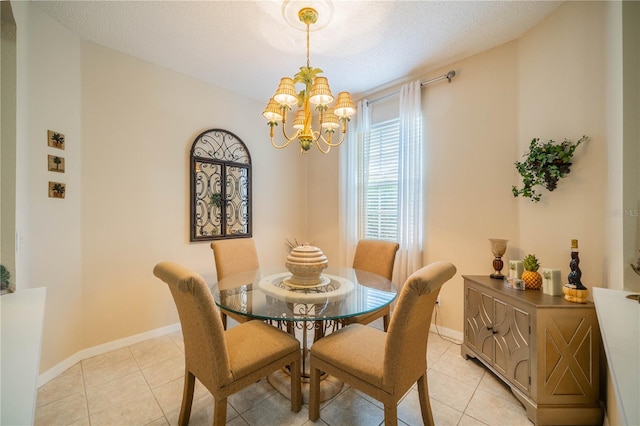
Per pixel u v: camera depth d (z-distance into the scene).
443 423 1.60
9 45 1.65
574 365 1.59
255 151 3.52
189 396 1.52
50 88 2.02
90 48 2.30
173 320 2.80
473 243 2.54
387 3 1.87
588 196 1.80
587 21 1.80
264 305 1.66
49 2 1.88
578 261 1.71
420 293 1.22
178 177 2.84
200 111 3.00
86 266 2.28
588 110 1.80
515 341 1.76
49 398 1.80
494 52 2.41
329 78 2.96
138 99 2.57
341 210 3.50
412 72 2.84
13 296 1.52
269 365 1.52
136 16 2.02
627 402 0.79
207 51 2.47
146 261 2.63
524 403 1.67
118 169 2.45
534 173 2.05
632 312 1.28
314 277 1.99
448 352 2.39
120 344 2.46
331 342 1.60
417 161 2.85
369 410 1.70
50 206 2.02
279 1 1.86
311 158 4.05
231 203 3.25
